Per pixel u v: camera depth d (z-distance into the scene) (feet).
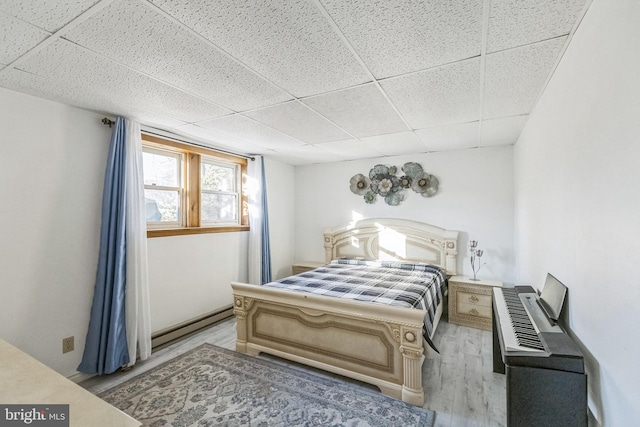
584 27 4.21
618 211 3.42
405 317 6.33
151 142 9.41
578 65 4.50
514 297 7.27
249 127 9.28
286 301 7.85
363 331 6.97
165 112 7.88
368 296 7.97
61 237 7.16
